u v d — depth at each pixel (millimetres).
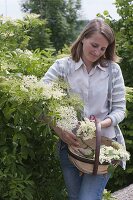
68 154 3027
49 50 3988
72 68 3039
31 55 3682
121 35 5891
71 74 3043
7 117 2906
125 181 5598
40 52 3953
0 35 4141
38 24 4469
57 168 3500
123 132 5496
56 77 3053
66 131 2895
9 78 3020
